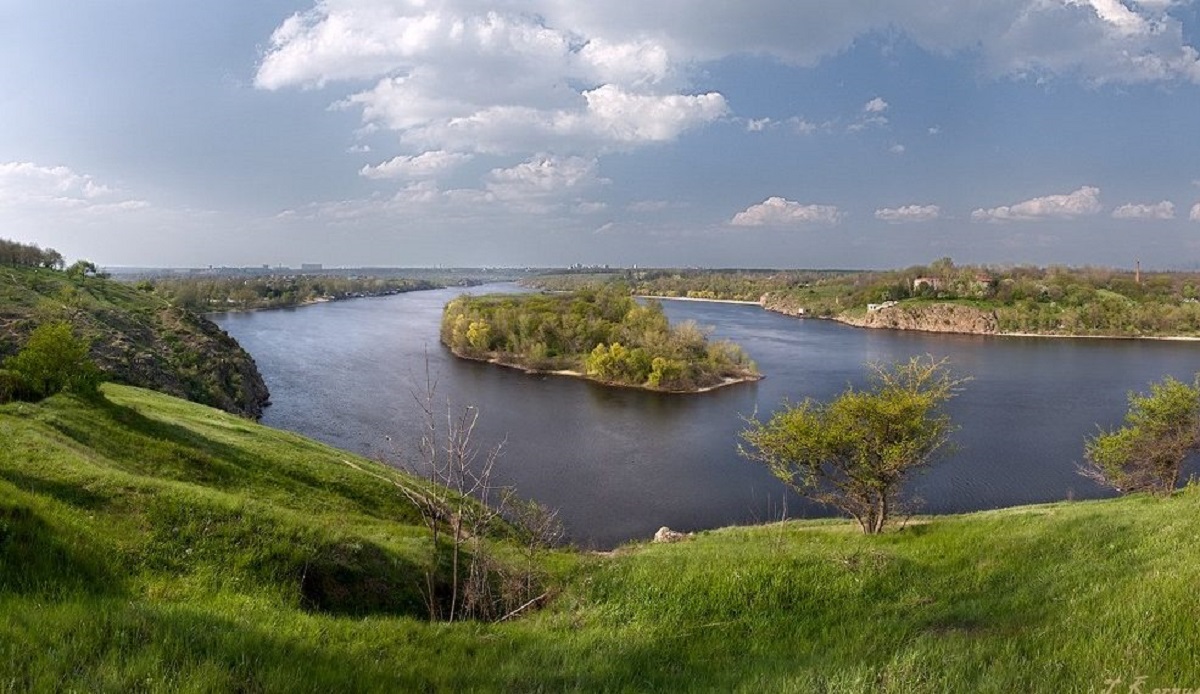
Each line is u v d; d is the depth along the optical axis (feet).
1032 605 30.71
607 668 27.43
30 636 21.07
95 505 43.68
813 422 60.23
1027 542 43.42
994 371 303.89
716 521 128.67
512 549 56.03
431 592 37.76
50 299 236.43
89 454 60.03
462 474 41.50
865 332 497.46
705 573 40.57
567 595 41.39
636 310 367.04
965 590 36.42
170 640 22.71
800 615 35.96
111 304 266.98
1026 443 176.76
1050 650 22.71
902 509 67.67
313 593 41.16
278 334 403.75
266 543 42.93
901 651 25.14
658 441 187.01
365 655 27.04
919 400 56.34
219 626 26.04
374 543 49.65
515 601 42.96
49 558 31.32
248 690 20.48
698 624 35.76
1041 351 384.27
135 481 47.78
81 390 76.38
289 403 214.90
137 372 180.86
